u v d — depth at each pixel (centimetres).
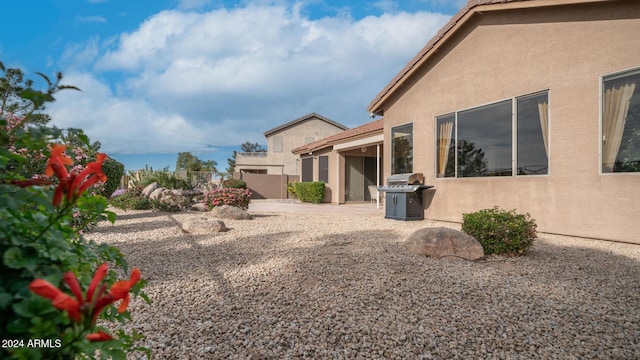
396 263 446
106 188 1020
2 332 84
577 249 532
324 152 1752
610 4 578
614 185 571
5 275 89
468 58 818
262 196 2448
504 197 737
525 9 698
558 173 644
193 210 1162
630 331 259
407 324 269
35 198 96
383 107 1109
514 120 718
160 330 259
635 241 548
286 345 238
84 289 103
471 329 261
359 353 227
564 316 285
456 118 850
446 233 493
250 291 347
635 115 551
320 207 1450
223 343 239
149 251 532
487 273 405
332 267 429
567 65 633
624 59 561
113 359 113
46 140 110
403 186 927
